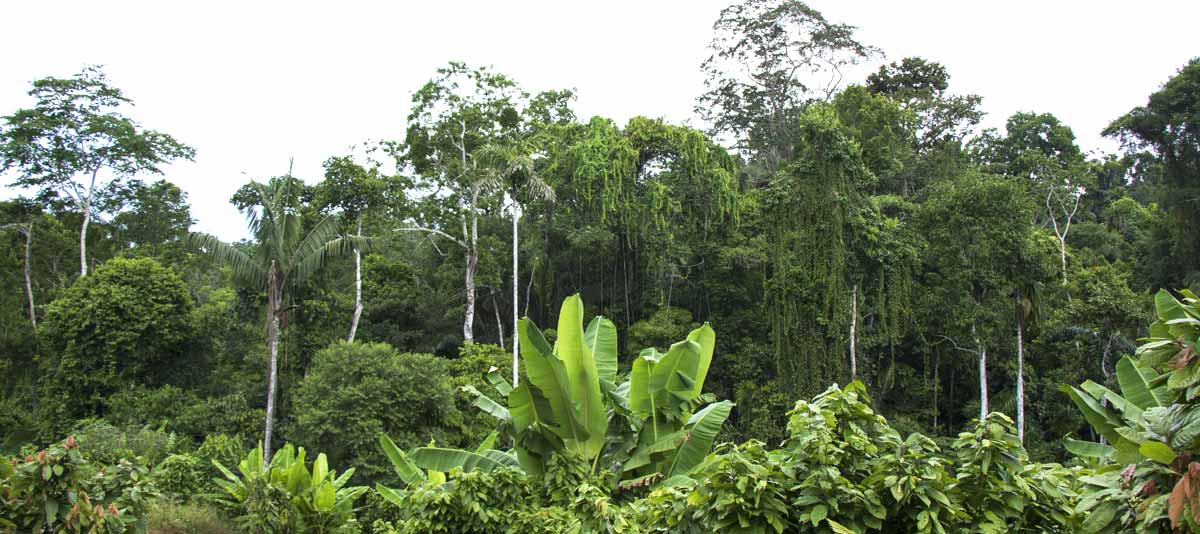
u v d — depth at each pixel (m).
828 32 48.34
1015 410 32.12
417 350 40.00
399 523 12.34
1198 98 31.89
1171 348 4.84
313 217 34.59
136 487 7.37
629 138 37.69
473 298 37.38
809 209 32.84
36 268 38.53
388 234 37.47
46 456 6.65
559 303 40.00
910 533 5.17
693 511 5.59
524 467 12.40
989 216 31.06
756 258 35.22
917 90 52.91
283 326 27.44
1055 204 45.16
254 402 30.25
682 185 37.00
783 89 49.44
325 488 12.98
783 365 32.38
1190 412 4.77
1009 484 5.19
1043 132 53.12
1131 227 46.31
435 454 13.04
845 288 31.94
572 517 9.46
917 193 42.81
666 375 12.66
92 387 28.17
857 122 44.16
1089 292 33.97
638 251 37.69
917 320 34.16
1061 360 32.69
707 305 37.84
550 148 37.97
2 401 31.42
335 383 24.69
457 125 37.62
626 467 12.27
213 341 31.16
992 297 31.47
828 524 5.15
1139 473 4.77
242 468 14.12
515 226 31.62
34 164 37.12
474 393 13.52
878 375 35.50
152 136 39.50
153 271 30.73
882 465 5.20
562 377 11.93
